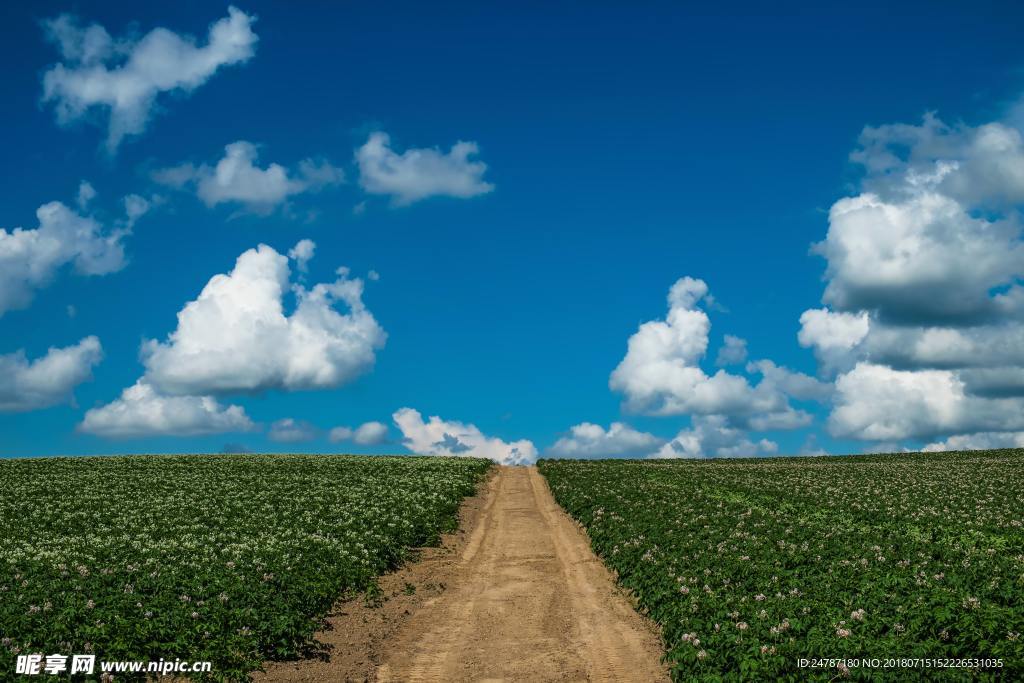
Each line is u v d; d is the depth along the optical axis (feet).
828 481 173.88
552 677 55.98
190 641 55.77
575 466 250.37
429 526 125.29
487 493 187.21
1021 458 228.43
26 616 55.62
